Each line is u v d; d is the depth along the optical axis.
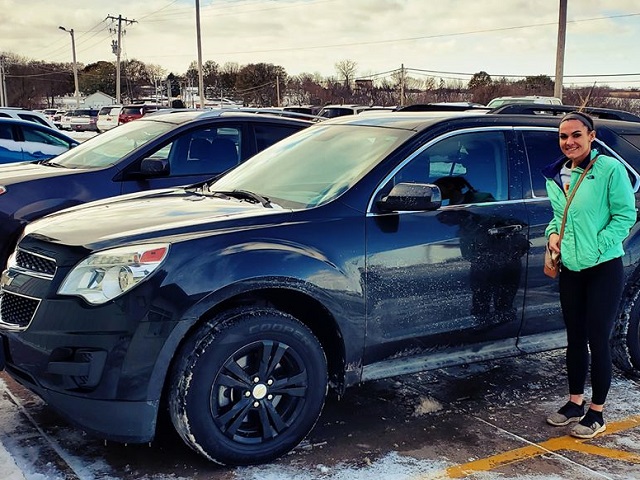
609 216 3.68
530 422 4.00
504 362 5.06
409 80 78.50
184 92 90.50
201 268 3.16
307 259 3.40
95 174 5.90
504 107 4.76
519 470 3.41
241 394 3.29
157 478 3.23
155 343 3.07
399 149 3.88
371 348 3.69
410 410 4.14
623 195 3.62
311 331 3.47
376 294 3.64
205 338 3.17
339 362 3.67
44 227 3.60
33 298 3.25
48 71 106.50
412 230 3.74
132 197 4.32
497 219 4.04
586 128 3.64
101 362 3.07
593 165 3.67
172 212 3.67
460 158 4.07
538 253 4.18
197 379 3.15
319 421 3.95
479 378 4.71
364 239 3.60
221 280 3.17
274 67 99.38
